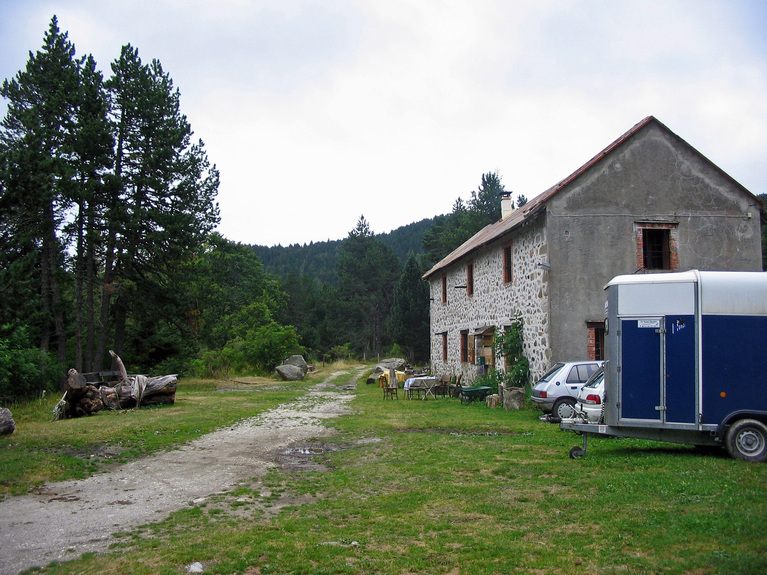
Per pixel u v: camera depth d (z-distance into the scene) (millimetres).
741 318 9086
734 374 9008
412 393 22703
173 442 12000
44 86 25219
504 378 19953
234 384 31266
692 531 5422
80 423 14602
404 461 9719
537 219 17797
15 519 6762
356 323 76750
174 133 26734
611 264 17172
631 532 5578
